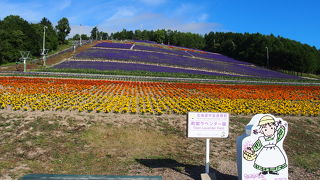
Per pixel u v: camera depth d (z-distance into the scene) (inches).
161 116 686.5
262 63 4178.2
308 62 3705.7
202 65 2516.0
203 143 514.0
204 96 1054.4
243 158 316.8
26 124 563.8
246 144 316.8
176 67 2327.8
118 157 432.5
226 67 2642.7
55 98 888.9
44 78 1363.2
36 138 497.4
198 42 6875.0
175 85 1315.2
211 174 356.8
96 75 1605.6
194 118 348.8
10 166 383.9
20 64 2431.1
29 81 1226.6
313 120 716.7
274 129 320.2
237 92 1162.6
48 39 3757.4
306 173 391.2
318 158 459.2
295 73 3786.9
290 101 1005.8
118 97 917.8
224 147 495.2
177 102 887.1
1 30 3002.0
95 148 465.1
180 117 681.0
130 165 401.7
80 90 1072.8
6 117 615.8
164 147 486.0
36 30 3651.6
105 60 2320.4
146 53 2864.2
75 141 489.7
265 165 318.7
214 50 5753.0
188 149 482.0
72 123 581.3
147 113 723.4
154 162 416.5
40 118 605.9
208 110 783.1
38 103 781.3
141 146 483.8
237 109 804.0
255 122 319.0
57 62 2409.0
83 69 1807.3
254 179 317.4
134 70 1872.5
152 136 534.9
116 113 705.6
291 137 561.3
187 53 3570.4
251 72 2501.2
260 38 4768.7
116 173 370.6
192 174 373.4
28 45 3184.1
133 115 682.2
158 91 1134.4
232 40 5885.8
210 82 1565.0
